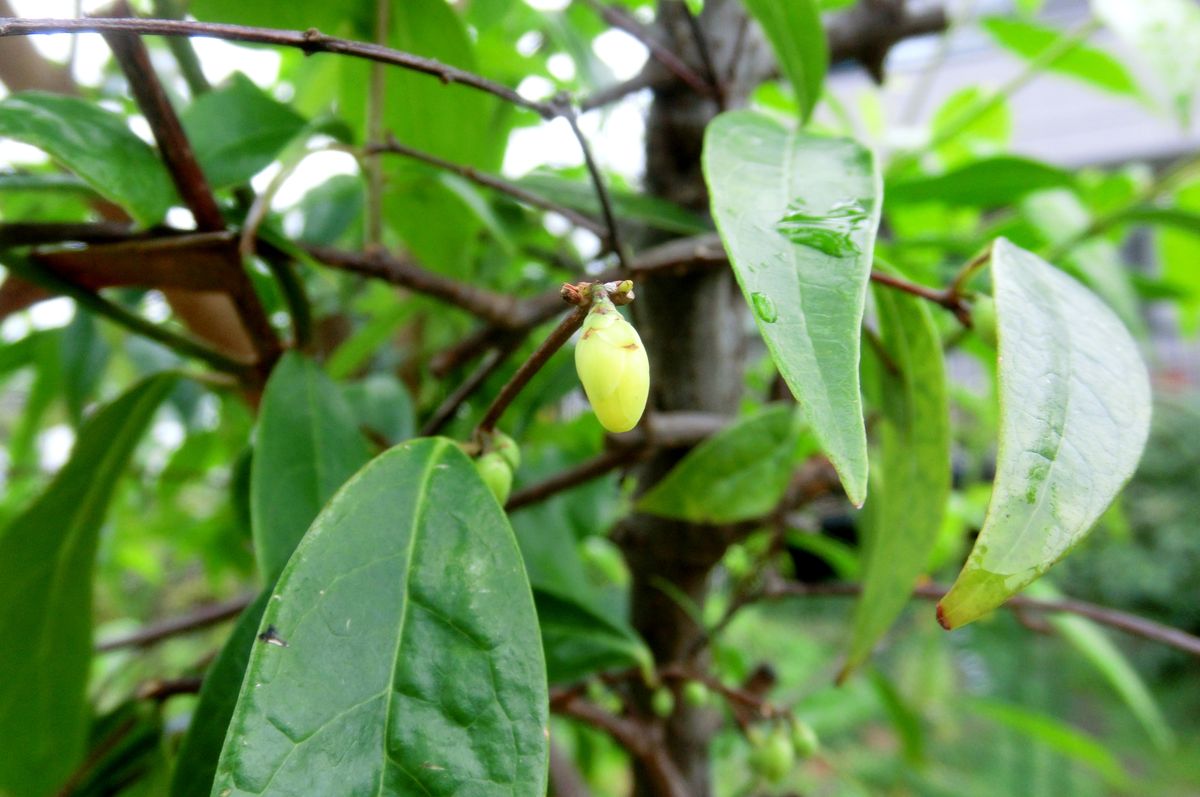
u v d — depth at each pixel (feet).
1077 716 3.22
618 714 0.96
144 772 0.67
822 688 1.41
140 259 0.55
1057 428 0.40
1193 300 1.17
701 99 0.82
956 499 1.53
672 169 0.84
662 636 0.90
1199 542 3.59
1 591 0.64
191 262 0.55
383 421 0.91
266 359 0.62
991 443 1.72
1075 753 1.22
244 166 0.56
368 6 0.67
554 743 1.06
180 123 0.51
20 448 1.20
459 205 0.81
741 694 0.78
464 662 0.41
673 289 0.84
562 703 0.80
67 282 0.56
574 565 0.90
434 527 0.44
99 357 1.03
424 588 0.42
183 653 2.19
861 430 0.35
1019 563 0.37
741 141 0.47
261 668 0.39
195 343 0.63
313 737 0.38
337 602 0.41
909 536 0.58
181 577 2.51
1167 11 0.89
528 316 0.75
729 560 1.33
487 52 1.01
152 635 0.95
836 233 0.40
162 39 0.85
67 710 0.67
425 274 0.70
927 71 1.44
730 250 0.39
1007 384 0.40
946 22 0.95
